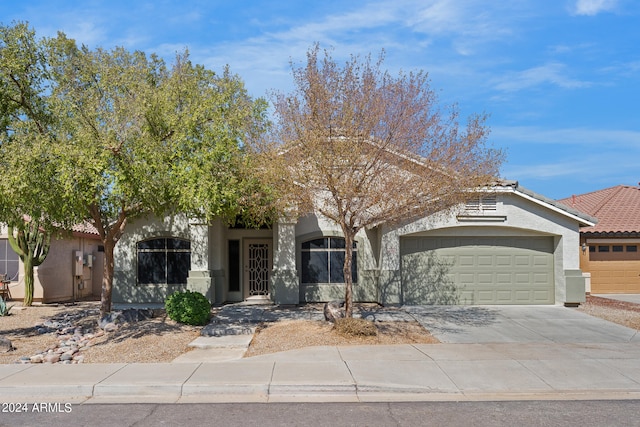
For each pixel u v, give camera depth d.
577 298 17.73
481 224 17.88
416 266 18.22
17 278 21.19
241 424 7.50
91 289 25.66
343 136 12.55
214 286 18.73
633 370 10.27
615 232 22.12
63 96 13.42
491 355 11.38
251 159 13.37
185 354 12.07
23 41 13.27
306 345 12.47
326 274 19.02
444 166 13.28
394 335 13.44
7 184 11.21
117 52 14.23
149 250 19.00
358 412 8.06
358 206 13.24
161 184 12.52
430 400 8.73
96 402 8.74
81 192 11.71
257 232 19.84
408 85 13.16
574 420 7.63
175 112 13.39
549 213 17.98
